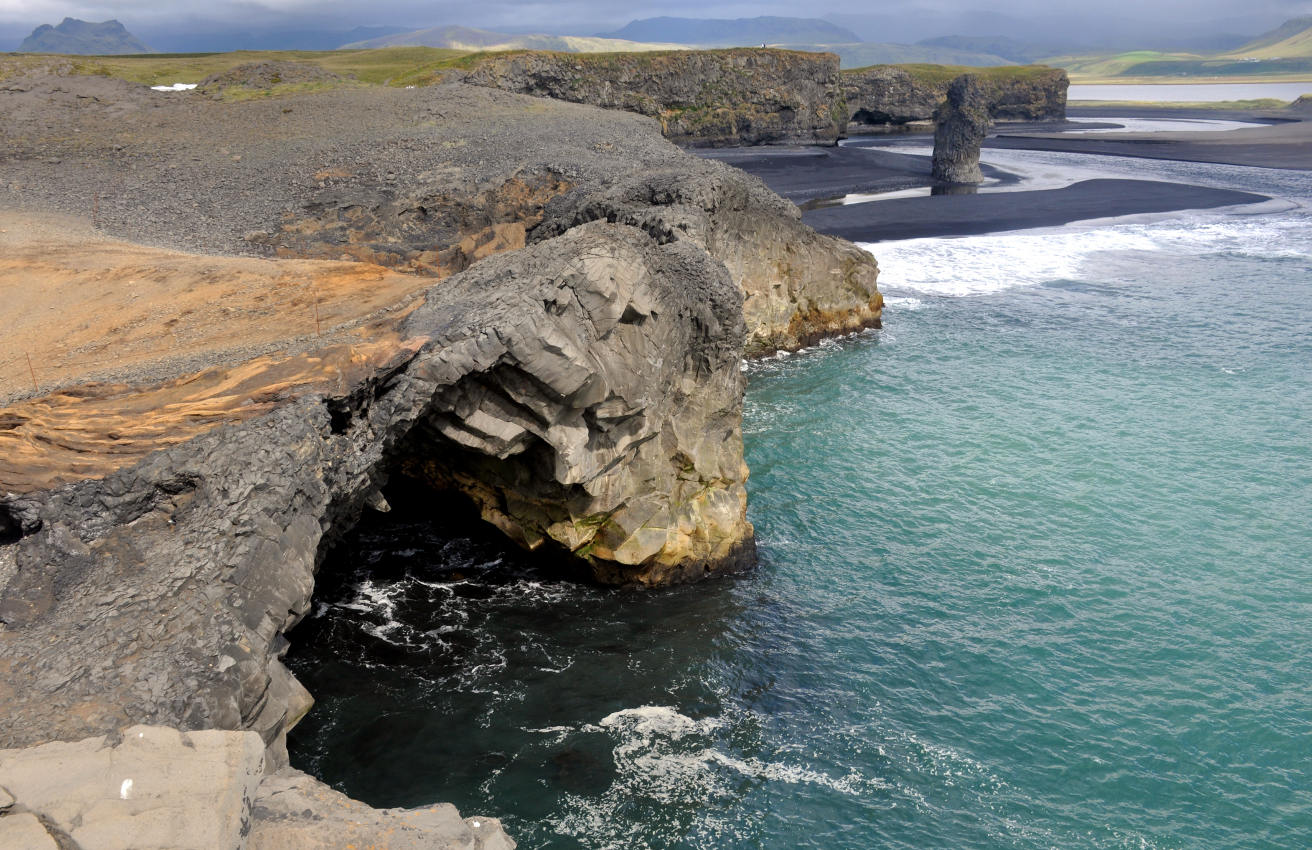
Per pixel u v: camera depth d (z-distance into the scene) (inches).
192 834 448.1
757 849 761.6
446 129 2527.1
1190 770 853.8
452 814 556.1
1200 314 2220.7
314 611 1049.5
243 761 497.4
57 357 1080.8
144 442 798.5
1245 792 828.0
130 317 1216.2
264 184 2119.8
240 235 1856.5
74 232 1747.0
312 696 837.2
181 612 660.1
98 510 724.0
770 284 1961.1
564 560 1145.4
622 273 1003.9
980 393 1772.9
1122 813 806.5
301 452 786.2
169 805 461.7
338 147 2346.2
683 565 1151.0
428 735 868.0
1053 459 1489.9
